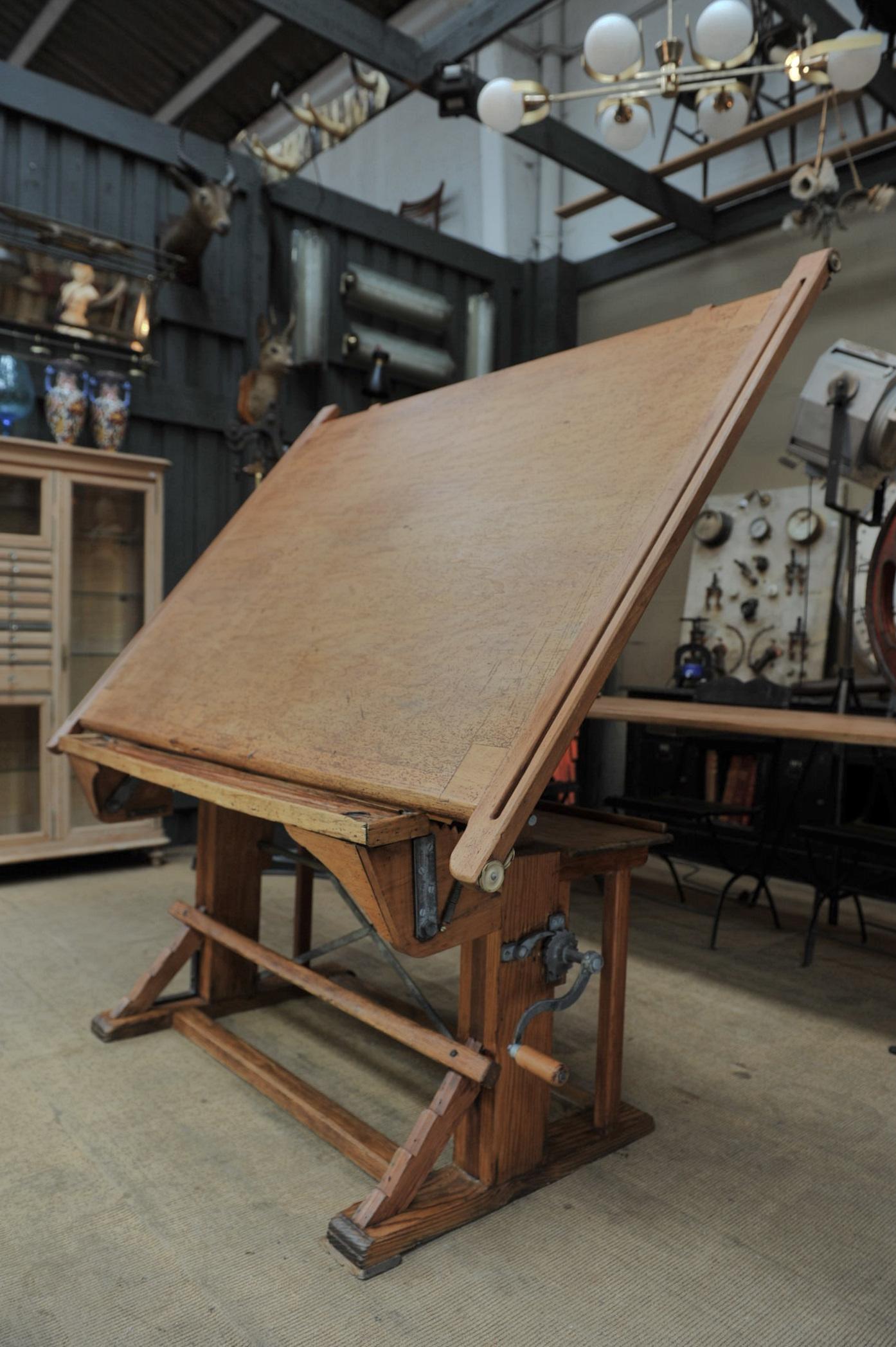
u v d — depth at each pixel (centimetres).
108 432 443
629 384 187
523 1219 171
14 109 427
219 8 663
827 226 448
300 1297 148
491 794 138
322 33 416
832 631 496
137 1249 159
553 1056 246
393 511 217
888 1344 140
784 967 326
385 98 488
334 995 200
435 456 222
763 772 461
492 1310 146
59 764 416
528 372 218
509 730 146
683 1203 177
